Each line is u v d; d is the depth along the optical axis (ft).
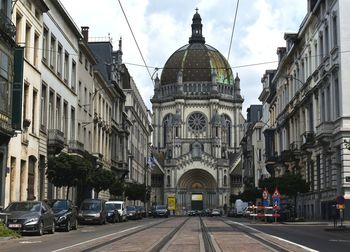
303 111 182.60
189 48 514.27
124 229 113.60
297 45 190.39
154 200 462.60
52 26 140.15
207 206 454.40
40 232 86.17
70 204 107.34
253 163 326.24
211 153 471.62
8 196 109.29
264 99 294.25
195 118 483.51
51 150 136.87
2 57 99.50
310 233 95.91
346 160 131.64
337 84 139.64
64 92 152.87
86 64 183.42
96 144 201.26
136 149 338.95
